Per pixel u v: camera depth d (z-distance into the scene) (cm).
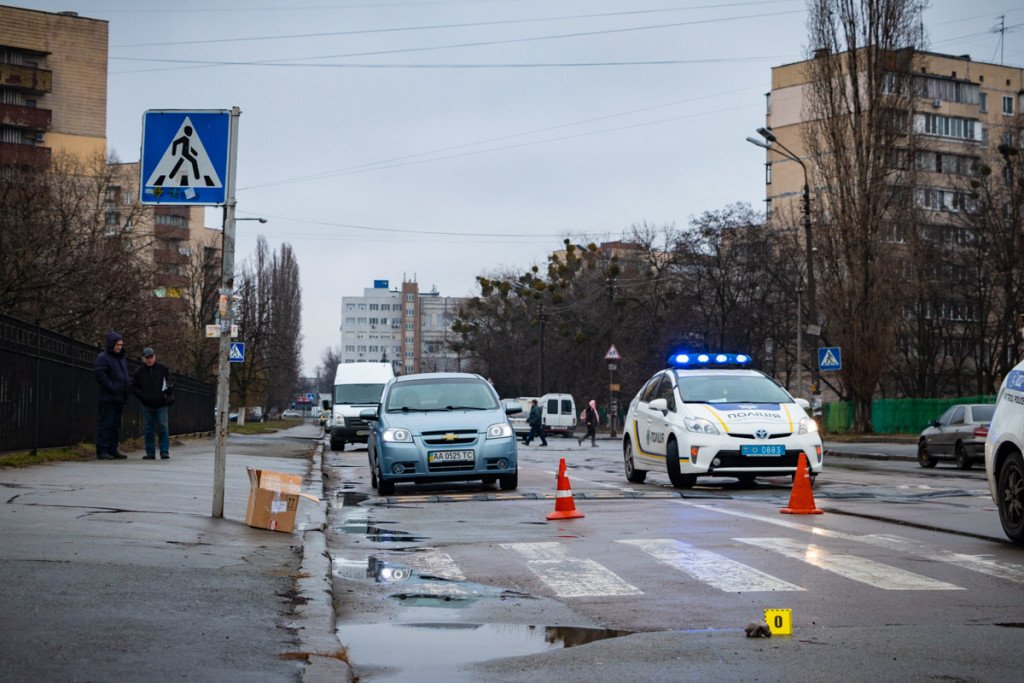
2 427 1778
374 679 540
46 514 1034
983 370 7044
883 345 5028
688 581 823
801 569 871
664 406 1797
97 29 8481
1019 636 630
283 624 622
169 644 556
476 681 537
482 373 9894
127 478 1562
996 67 9506
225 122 1049
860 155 5062
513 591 790
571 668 561
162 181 1042
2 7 8188
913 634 637
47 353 2047
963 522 1184
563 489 1274
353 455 3450
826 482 1942
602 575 854
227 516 1139
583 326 8081
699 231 6944
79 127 8412
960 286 6819
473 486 1847
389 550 1008
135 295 4069
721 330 6862
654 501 1471
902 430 5853
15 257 3478
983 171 6444
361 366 4028
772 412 1728
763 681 532
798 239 6788
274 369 9269
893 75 5097
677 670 555
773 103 9456
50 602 633
